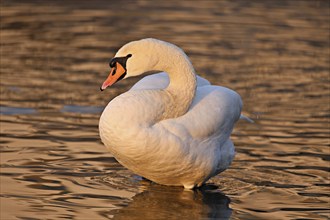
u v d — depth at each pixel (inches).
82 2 1181.7
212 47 868.0
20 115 567.8
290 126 560.7
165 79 439.8
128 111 390.0
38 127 534.6
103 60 783.7
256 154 489.1
